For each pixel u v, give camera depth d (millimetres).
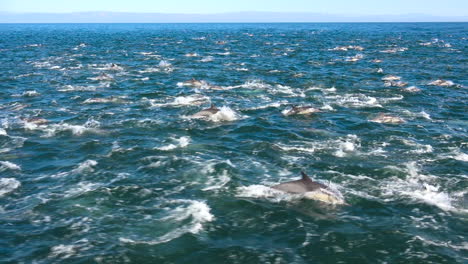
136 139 29109
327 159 25250
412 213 18734
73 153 26266
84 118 34688
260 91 46594
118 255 15461
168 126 32312
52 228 17281
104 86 49562
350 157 25578
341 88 48000
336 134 30297
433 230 17297
